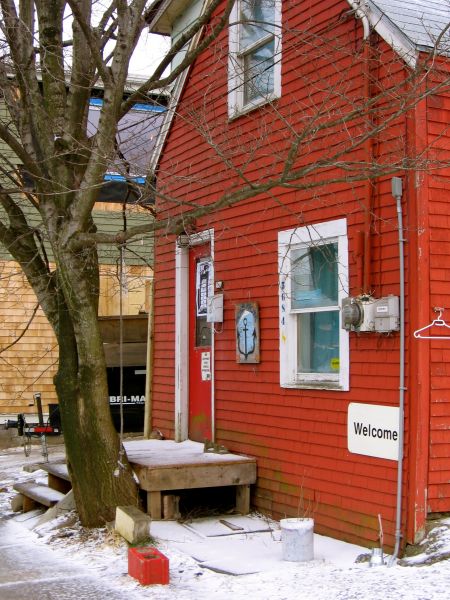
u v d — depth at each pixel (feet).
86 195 24.57
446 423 20.53
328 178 24.38
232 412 29.12
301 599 17.38
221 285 30.09
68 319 25.43
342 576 18.92
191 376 33.06
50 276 26.40
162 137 35.40
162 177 35.35
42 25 27.20
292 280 26.04
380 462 21.47
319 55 25.04
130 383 46.03
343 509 22.85
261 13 29.50
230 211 29.84
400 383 20.56
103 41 27.30
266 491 26.58
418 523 19.99
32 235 27.66
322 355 24.82
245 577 19.60
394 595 16.81
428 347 20.47
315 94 25.38
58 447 49.62
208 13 24.79
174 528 24.86
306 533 20.92
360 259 22.49
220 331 30.19
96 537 23.99
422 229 20.68
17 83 28.63
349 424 22.75
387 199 21.93
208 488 28.35
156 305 36.22
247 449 27.91
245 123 29.30
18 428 46.83
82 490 25.00
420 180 20.79
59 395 25.32
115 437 25.16
